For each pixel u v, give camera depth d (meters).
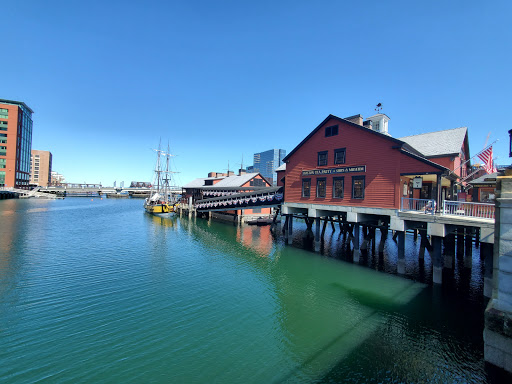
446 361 9.04
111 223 41.78
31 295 13.62
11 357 8.73
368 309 12.84
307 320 11.76
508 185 8.14
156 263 20.06
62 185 150.88
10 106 104.62
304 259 21.62
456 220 14.05
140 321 11.34
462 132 22.72
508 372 7.79
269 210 46.72
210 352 9.34
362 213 20.08
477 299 13.96
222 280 16.64
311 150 23.67
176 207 58.62
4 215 46.59
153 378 8.00
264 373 8.38
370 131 18.83
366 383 7.98
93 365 8.46
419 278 17.11
